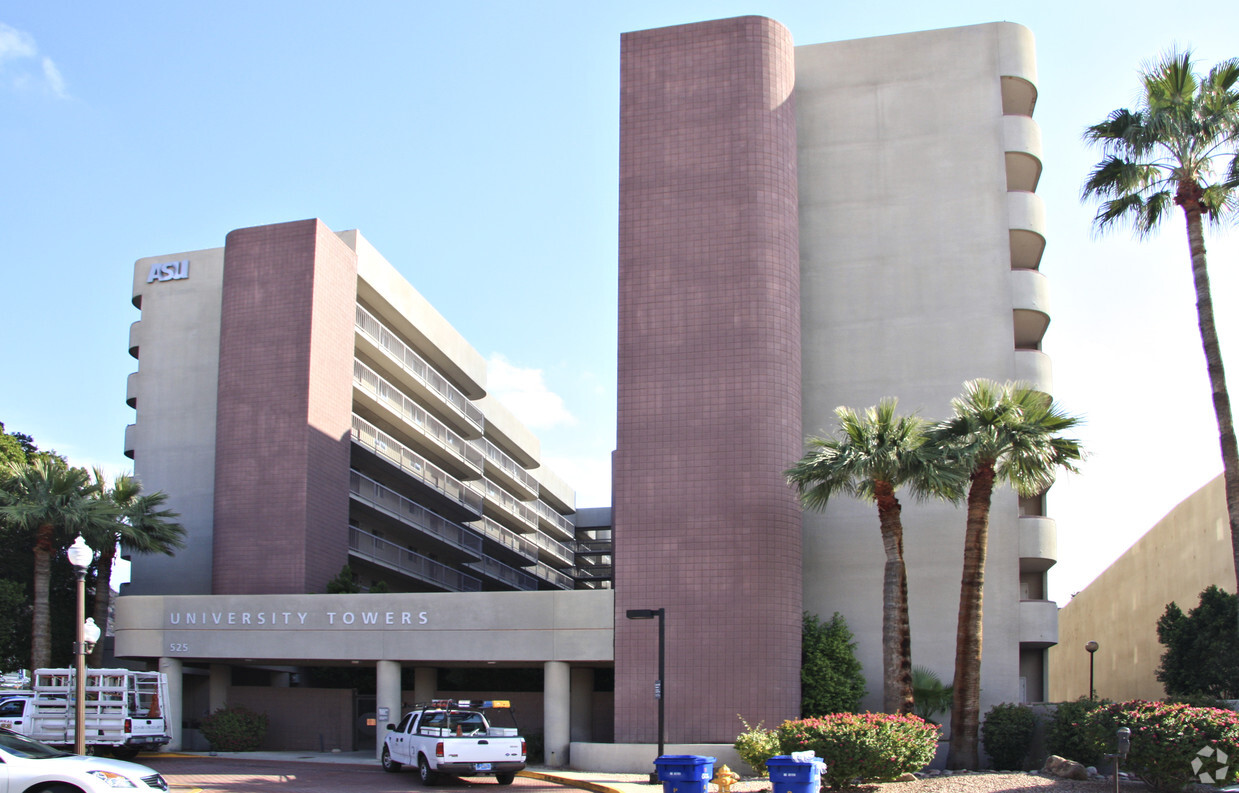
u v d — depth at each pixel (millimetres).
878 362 33375
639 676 29453
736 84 32125
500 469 65938
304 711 35312
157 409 43688
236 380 40219
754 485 29750
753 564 29328
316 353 40188
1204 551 42188
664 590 29719
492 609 31141
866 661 31625
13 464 39188
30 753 15797
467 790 23328
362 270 45312
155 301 45156
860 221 34406
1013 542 31672
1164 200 27609
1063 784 21344
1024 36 34938
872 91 35219
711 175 31719
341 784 24141
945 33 35156
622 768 28594
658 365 30969
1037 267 36375
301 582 37781
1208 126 25953
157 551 38688
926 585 31797
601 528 87312
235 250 41500
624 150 32469
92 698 27828
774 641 28984
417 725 25859
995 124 34250
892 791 21234
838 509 32750
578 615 30328
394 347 49250
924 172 34375
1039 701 34375
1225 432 25203
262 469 39062
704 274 31156
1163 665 37469
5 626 38156
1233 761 19156
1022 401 27078
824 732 21781
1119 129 27172
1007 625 31125
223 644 33062
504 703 26047
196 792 21594
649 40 33031
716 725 28656
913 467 26531
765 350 30438
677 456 30344
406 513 47938
